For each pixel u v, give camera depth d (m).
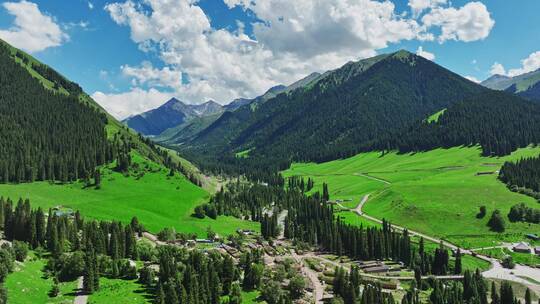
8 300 109.38
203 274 134.38
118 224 174.88
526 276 178.88
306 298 144.88
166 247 166.00
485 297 149.75
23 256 137.00
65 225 162.38
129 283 137.12
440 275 182.88
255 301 138.75
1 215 161.50
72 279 134.62
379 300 141.25
